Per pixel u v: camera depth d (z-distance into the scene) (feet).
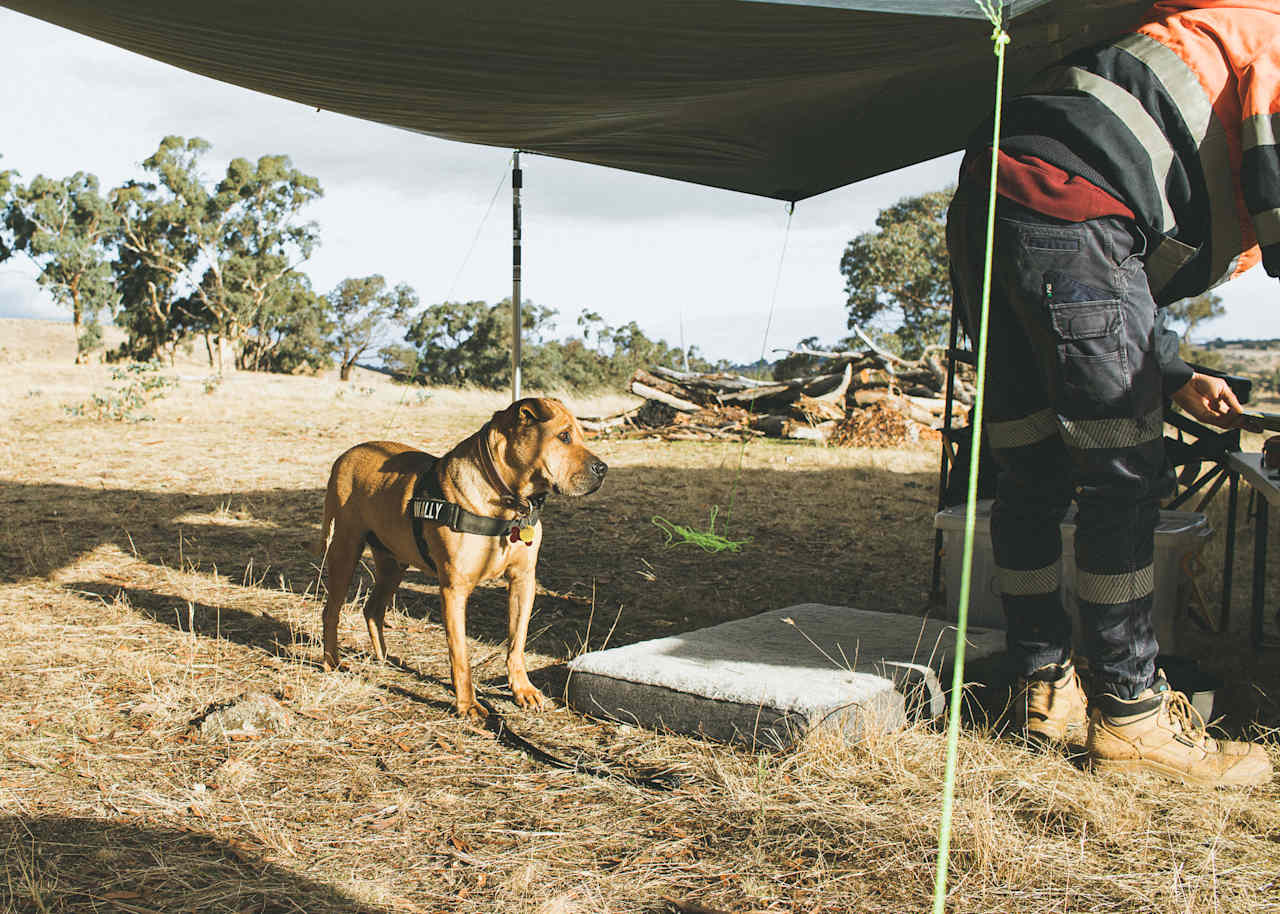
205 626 15.92
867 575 21.67
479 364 175.42
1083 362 9.18
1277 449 10.12
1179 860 8.34
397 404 61.21
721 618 17.83
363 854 8.62
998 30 9.07
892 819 9.03
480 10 10.04
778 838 8.84
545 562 22.49
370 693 12.93
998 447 10.65
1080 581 9.77
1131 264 9.31
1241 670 14.19
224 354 210.59
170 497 28.17
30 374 69.97
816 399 48.03
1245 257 10.21
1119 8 10.80
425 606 17.83
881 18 9.75
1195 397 10.21
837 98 15.44
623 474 35.83
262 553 21.63
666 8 9.65
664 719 11.64
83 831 8.89
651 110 15.03
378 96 14.14
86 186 206.18
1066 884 7.97
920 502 31.12
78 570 19.43
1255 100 8.90
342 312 220.64
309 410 53.47
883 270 134.31
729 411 50.11
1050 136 9.40
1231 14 9.32
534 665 14.57
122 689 12.73
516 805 9.67
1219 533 24.57
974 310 10.21
